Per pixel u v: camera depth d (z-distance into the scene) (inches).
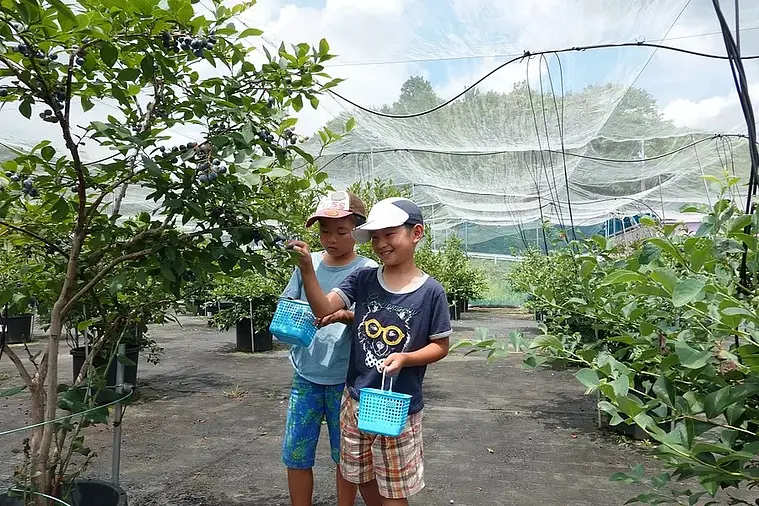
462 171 454.9
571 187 542.0
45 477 87.7
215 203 84.6
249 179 73.2
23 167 87.4
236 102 79.7
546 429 194.2
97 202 84.2
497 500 132.1
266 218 88.0
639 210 717.3
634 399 54.3
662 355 64.1
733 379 58.3
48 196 85.2
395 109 307.6
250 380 278.2
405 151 398.6
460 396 247.8
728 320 48.8
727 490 133.0
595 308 77.3
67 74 69.9
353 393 88.0
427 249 413.1
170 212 79.0
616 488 139.5
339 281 106.4
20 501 89.6
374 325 86.8
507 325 577.3
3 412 209.8
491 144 370.3
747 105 68.9
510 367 322.0
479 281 790.5
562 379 288.2
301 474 106.2
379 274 92.2
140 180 82.4
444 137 356.2
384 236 86.3
